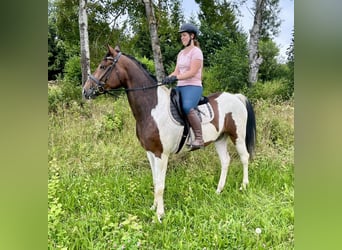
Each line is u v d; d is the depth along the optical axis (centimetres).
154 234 244
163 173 262
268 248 227
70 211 273
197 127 258
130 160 337
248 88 438
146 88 254
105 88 254
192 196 288
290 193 282
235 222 247
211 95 303
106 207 273
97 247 226
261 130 364
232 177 322
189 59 260
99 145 349
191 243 229
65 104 399
